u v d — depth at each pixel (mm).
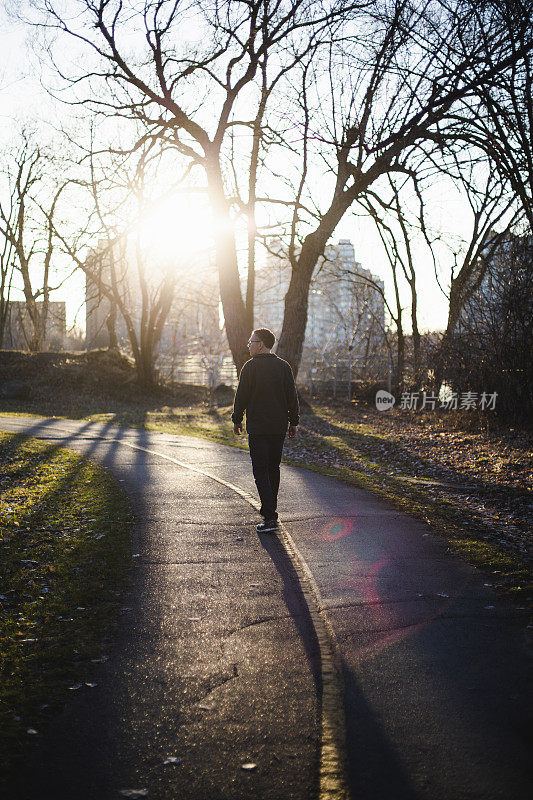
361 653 3859
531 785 2602
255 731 3023
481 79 14492
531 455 11734
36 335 40156
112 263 27438
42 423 17906
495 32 14523
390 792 2568
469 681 3492
